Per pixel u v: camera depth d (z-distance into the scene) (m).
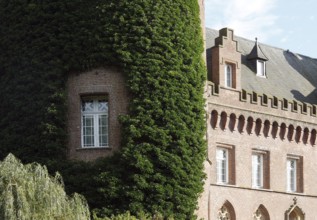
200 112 37.69
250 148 49.09
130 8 36.59
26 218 25.08
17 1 37.72
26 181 25.92
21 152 36.19
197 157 37.03
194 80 37.53
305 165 52.94
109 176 35.03
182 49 37.28
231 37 48.69
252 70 53.59
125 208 34.69
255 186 49.78
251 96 49.25
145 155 35.31
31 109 36.41
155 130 35.62
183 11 37.84
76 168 35.44
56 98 36.19
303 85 57.34
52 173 35.44
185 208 35.97
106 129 36.66
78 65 36.44
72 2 36.94
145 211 34.94
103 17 36.50
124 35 36.31
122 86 36.22
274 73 55.84
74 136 36.41
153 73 36.16
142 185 34.91
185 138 36.44
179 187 35.84
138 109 35.66
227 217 47.41
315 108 53.91
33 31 37.12
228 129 47.75
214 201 46.16
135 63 36.09
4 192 25.23
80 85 36.56
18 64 37.12
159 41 36.53
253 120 49.19
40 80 36.53
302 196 52.38
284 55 59.53
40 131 36.00
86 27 36.56
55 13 36.97
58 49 36.72
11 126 36.75
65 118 36.28
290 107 52.03
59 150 35.81
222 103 47.12
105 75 36.38
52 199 26.02
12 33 37.56
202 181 37.44
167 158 35.62
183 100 36.72
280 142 51.31
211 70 48.03
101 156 35.84
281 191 50.88
